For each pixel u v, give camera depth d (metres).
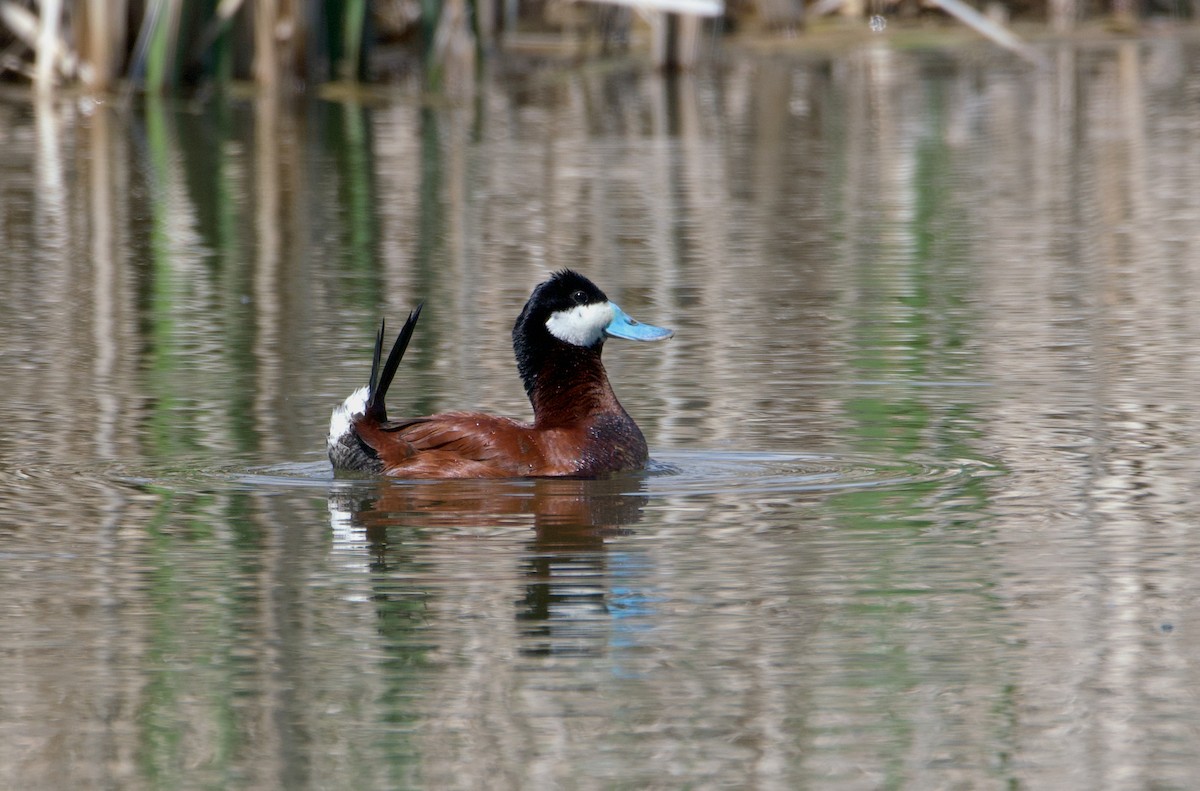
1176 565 9.16
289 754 7.08
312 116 29.78
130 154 26.23
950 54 38.94
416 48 35.53
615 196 23.05
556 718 7.37
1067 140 27.88
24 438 11.90
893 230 20.77
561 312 11.41
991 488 10.66
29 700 7.57
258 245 20.02
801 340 15.09
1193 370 13.70
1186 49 39.53
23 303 16.81
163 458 11.41
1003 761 6.96
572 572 9.11
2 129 28.17
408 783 6.82
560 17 40.09
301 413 12.63
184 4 30.55
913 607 8.57
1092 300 16.62
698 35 35.53
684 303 16.80
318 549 9.51
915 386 13.38
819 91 33.56
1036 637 8.18
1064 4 42.38
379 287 17.55
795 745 7.13
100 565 9.26
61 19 30.86
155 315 16.23
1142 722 7.30
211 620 8.45
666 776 6.87
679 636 8.20
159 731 7.27
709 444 11.84
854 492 10.62
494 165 25.56
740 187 23.78
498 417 11.30
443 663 7.90
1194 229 20.50
